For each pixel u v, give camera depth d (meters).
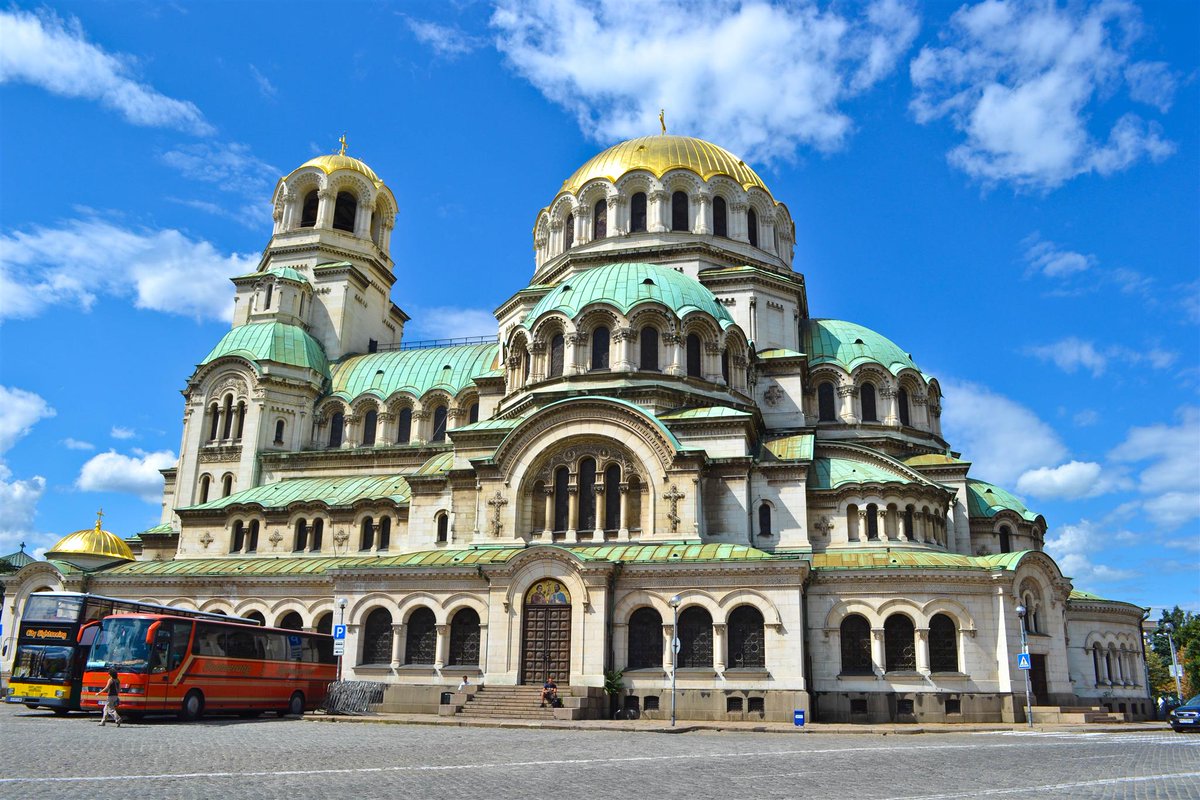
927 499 60.50
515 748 32.59
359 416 79.94
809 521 59.75
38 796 19.23
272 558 68.81
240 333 83.12
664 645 50.25
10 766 24.55
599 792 21.50
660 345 61.88
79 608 48.72
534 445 57.03
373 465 76.62
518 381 65.38
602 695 49.19
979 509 67.38
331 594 61.31
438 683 52.41
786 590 49.59
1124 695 66.62
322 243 90.88
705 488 56.97
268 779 22.67
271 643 50.03
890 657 51.88
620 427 55.91
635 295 62.91
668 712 49.03
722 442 57.56
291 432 79.50
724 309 67.56
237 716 49.22
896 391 71.44
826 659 52.00
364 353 90.81
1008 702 50.81
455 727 43.84
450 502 60.25
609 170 78.25
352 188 95.00
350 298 89.75
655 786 22.73
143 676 42.81
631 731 42.28
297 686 51.12
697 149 79.56
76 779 21.98
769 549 57.25
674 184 76.44
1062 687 54.62
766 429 67.62
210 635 46.53
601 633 50.00
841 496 59.59
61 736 34.31
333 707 51.44
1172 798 21.03
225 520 72.25
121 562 74.19
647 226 75.62
